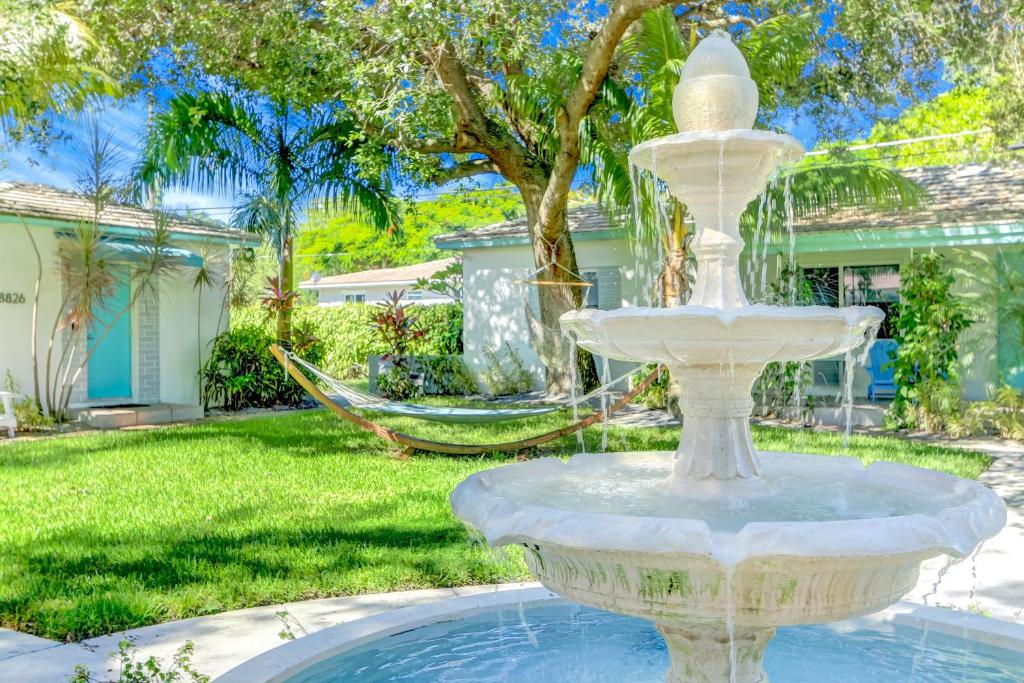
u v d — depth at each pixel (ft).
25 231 45.37
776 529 8.27
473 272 63.05
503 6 36.88
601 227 56.39
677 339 10.17
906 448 34.94
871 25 39.73
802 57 39.32
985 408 39.96
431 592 17.12
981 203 45.34
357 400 34.17
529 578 18.15
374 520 23.43
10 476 30.45
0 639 14.21
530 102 45.50
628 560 8.70
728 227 11.75
